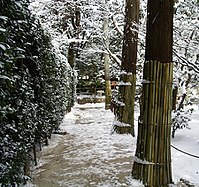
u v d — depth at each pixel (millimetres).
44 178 4113
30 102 3916
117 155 5277
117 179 4004
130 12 6785
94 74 20125
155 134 3627
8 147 2855
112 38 12406
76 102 16875
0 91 2479
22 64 3562
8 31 2680
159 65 3566
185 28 6035
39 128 4883
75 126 8602
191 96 10359
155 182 3641
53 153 5465
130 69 6980
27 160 4098
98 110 13086
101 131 7672
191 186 3752
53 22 12320
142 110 3734
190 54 6305
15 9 2902
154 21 3564
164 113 3613
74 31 13219
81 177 4137
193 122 8398
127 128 7004
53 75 6215
